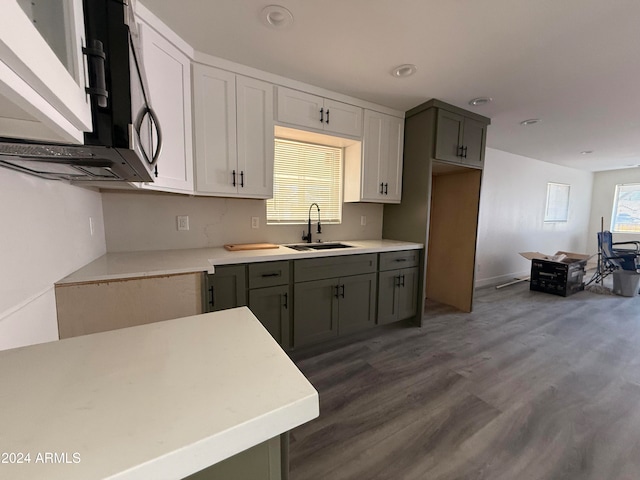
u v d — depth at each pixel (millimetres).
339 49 1767
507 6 1369
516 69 1967
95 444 368
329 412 1623
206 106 1863
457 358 2244
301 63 1938
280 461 506
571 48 1706
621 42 1634
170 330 711
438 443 1407
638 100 2412
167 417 417
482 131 2910
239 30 1590
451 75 2072
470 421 1557
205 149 1885
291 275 2092
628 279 3928
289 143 2666
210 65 1852
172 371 535
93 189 1703
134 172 921
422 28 1554
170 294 1471
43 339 1050
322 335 2281
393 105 2686
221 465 443
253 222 2482
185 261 1685
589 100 2438
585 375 2012
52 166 787
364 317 2514
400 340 2561
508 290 4230
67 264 1293
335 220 2990
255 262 1930
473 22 1493
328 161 2895
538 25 1505
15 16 285
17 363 547
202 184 1889
